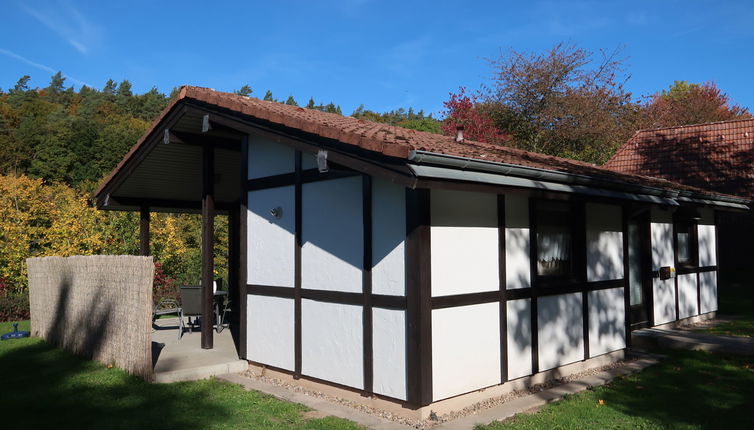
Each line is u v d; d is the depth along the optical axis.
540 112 25.06
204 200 8.52
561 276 7.38
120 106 68.25
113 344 7.70
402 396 5.49
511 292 6.48
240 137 8.67
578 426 5.28
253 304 7.57
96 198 10.83
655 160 18.92
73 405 5.91
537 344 6.81
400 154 4.66
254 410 5.73
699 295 11.76
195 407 5.84
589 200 7.47
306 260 6.74
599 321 7.97
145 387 6.61
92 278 8.34
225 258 19.89
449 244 5.73
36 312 10.50
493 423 5.33
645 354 8.77
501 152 8.41
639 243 10.32
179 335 9.46
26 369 7.68
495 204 6.33
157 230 17.12
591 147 25.33
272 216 7.31
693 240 11.83
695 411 5.78
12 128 47.06
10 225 15.66
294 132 6.21
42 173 39.25
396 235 5.62
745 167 17.16
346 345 6.16
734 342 8.82
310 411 5.75
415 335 5.34
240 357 7.70
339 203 6.33
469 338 5.89
